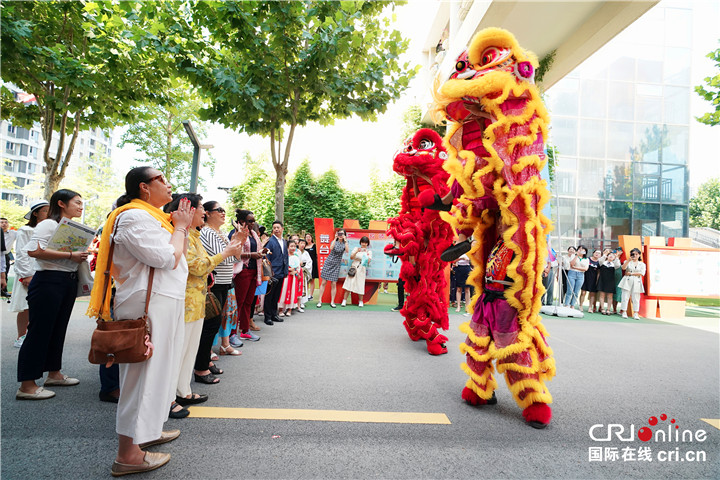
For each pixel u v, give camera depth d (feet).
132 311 7.29
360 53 28.73
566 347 19.93
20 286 15.39
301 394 11.72
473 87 9.87
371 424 9.83
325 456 8.20
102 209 107.24
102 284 7.16
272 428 9.44
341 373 13.88
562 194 49.37
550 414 10.06
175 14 24.31
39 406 10.29
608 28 26.43
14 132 142.61
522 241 10.16
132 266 7.37
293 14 25.05
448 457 8.34
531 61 10.44
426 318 17.24
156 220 7.52
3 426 9.06
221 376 13.23
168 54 24.52
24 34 20.35
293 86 27.50
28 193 103.96
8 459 7.64
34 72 22.30
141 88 27.25
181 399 10.65
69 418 9.64
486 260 11.53
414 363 15.47
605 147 49.70
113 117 29.48
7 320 20.97
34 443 8.34
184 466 7.66
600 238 49.21
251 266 18.21
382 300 36.94
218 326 12.50
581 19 27.66
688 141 50.16
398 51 28.91
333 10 25.44
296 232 55.98
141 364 7.23
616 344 21.08
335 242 30.22
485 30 10.23
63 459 7.76
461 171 10.60
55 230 10.92
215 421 9.75
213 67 25.41
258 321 23.65
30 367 10.59
